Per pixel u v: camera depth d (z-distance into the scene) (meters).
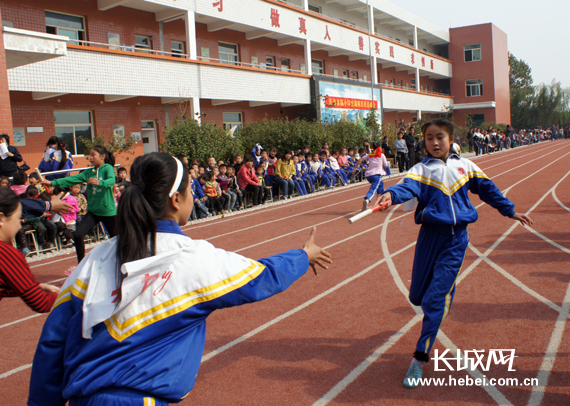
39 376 1.68
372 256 7.08
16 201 2.40
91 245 9.25
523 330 4.12
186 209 1.86
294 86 22.59
